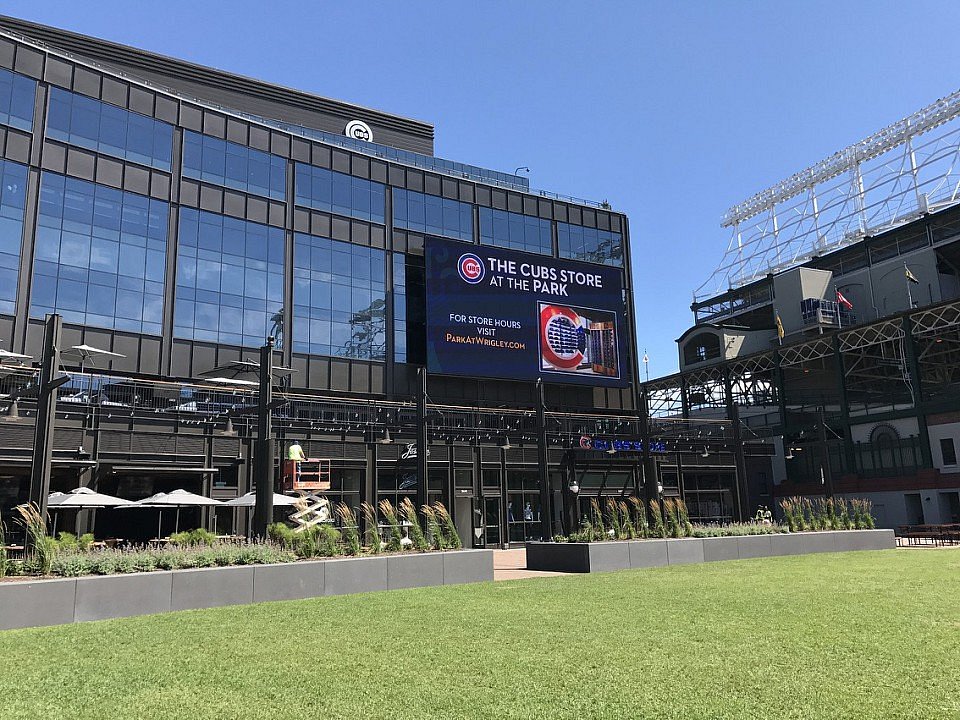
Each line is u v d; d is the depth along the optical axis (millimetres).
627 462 43938
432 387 40219
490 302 42000
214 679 7414
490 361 41250
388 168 41656
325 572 14977
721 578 16344
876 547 26188
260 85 50000
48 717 6168
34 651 8953
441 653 8539
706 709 6031
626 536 22672
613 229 49875
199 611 12453
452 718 5977
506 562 24797
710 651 8266
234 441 32031
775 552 23484
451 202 43500
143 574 12516
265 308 35781
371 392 38219
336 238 38875
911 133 62656
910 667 7246
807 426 52719
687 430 47531
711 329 64375
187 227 34219
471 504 38281
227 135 36344
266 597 13984
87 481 28203
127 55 44906
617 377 45938
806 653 8023
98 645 9312
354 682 7215
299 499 28500
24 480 27297
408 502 19609
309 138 39125
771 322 71562
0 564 12078
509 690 6797
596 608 12023
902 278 59344
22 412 26938
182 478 30844
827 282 63000
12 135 29969
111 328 31109
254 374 34469
